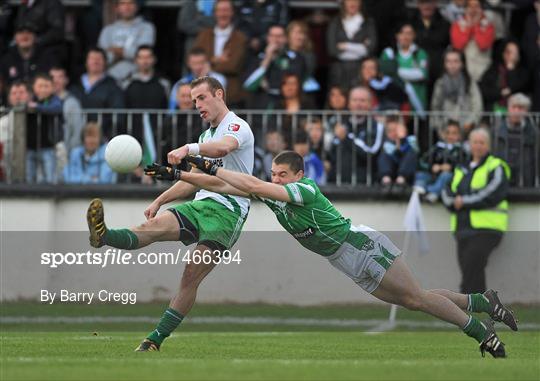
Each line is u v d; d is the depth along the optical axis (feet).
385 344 124.47
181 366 82.89
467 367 84.38
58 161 171.94
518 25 206.80
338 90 176.65
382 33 193.57
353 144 171.42
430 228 171.12
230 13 184.75
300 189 96.27
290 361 90.68
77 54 200.03
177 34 201.05
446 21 190.49
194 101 103.04
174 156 95.55
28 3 190.29
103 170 171.73
